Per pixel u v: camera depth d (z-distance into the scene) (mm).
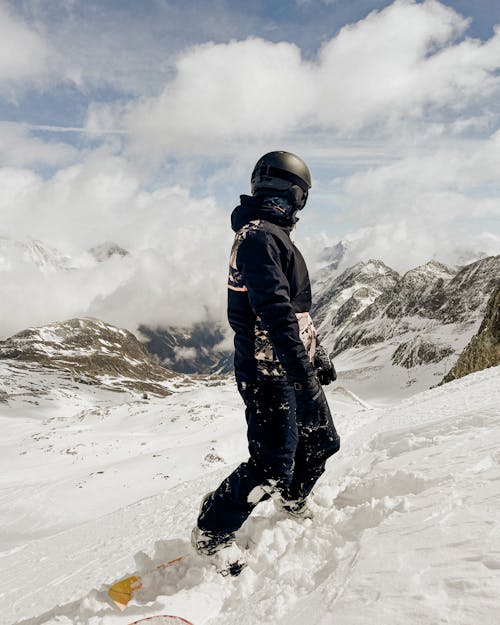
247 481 2494
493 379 10344
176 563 2689
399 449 4324
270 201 2471
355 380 150125
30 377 170875
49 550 8383
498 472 2164
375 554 1696
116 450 52906
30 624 2756
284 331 2281
